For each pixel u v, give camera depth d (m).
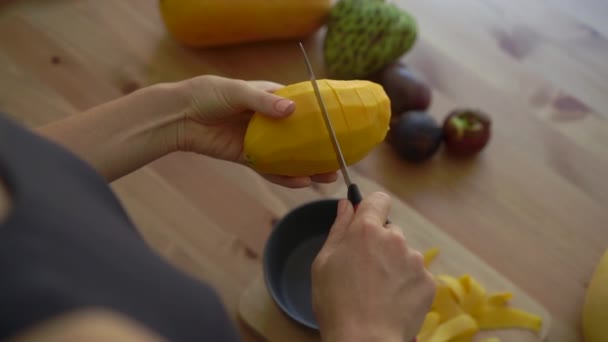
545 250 1.04
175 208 1.04
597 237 1.05
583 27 1.21
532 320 0.98
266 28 1.14
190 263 1.01
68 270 0.42
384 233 0.79
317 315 0.80
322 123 0.84
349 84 0.86
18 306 0.36
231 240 1.03
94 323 0.36
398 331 0.78
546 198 1.07
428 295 0.80
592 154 1.10
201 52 1.17
